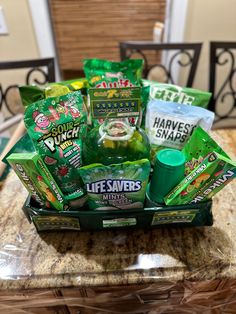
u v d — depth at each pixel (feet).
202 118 1.53
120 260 1.44
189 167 1.45
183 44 3.75
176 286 1.45
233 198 1.82
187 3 4.39
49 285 1.34
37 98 1.67
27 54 4.91
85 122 1.51
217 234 1.57
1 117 4.57
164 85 1.87
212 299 1.70
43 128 1.38
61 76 5.63
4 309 1.71
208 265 1.41
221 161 1.21
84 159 1.40
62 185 1.45
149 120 1.63
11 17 4.43
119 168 1.21
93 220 1.47
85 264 1.42
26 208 1.45
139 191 1.33
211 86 4.19
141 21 5.00
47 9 4.57
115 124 1.33
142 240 1.54
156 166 1.37
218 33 4.78
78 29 5.00
